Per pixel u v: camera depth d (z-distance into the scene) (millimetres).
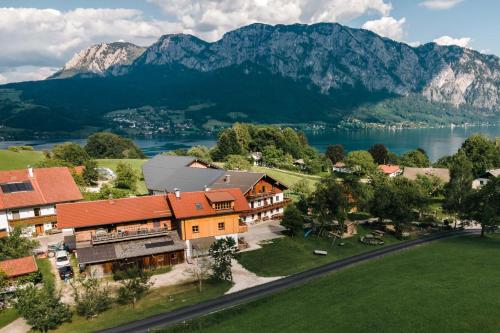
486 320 35062
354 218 92688
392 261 60312
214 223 66500
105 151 199875
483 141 154000
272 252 67000
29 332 42812
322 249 69438
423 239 77188
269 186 89312
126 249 59062
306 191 110188
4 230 69875
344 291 46844
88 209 63000
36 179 77375
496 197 77500
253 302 47312
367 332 35062
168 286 54062
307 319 39375
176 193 67125
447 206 87375
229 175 90750
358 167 160750
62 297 50469
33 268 52688
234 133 179625
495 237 77625
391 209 79500
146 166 106750
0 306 48438
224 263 54344
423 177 115688
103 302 46344
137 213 64750
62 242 68125
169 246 61281
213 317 43875
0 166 113500
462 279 46812
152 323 43469
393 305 39750
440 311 37438
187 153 177000
